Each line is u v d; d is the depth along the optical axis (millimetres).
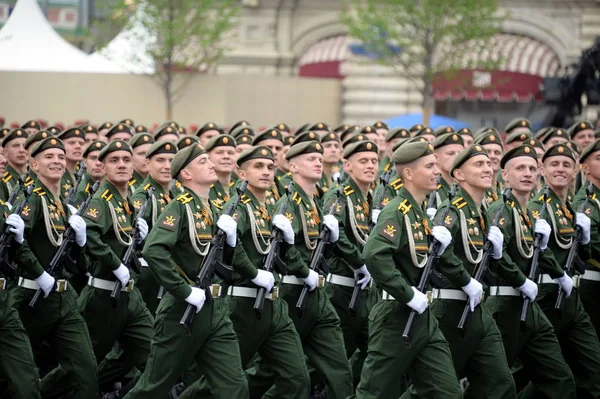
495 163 27812
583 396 22438
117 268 22094
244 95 79062
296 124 81312
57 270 21062
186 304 19359
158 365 19500
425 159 19672
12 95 74062
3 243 20219
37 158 21562
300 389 20734
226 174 25328
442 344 19422
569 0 86125
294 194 22844
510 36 88250
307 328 21719
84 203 22375
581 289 24203
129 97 75188
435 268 19594
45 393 22312
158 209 24875
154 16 74125
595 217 23875
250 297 20750
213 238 19750
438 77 73625
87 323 22625
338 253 23344
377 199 25141
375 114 84562
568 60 86562
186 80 76438
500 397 19906
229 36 88375
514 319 21266
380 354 19391
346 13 76625
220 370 19484
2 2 98375
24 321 20953
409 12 71625
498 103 69000
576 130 34000
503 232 21281
